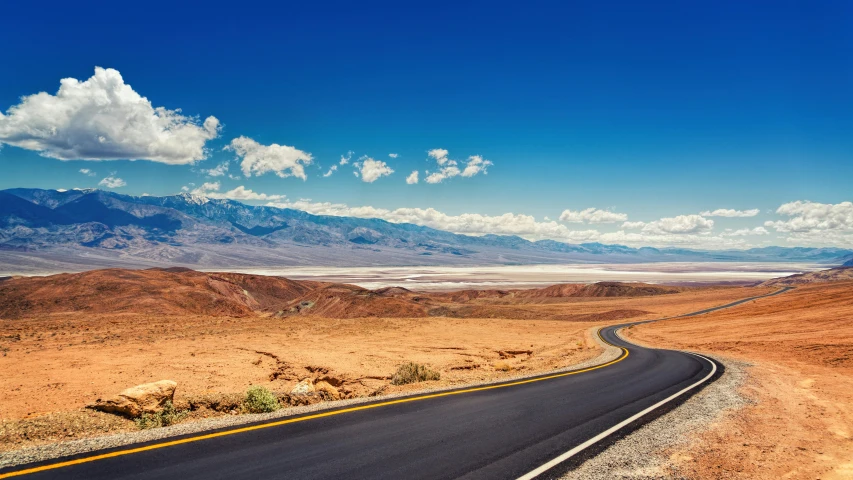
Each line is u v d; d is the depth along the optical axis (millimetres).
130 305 89000
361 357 31156
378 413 11438
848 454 9227
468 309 125000
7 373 22844
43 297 91312
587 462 8312
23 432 10250
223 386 21547
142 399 12172
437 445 9062
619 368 22203
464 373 22906
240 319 54625
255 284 160125
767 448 9453
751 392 15367
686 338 44344
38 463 7520
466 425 10547
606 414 11992
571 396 14383
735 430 10672
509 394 14406
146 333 39156
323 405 12266
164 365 26031
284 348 33719
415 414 11422
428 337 44812
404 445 9000
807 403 13656
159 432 9391
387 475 7473
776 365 22500
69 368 24547
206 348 32594
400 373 19047
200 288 111562
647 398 14281
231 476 7223
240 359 28969
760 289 154625
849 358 22906
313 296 123125
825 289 95938
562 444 9336
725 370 20969
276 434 9453
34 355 27969
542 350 39125
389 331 48125
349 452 8508
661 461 8516
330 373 24812
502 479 7406
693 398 14305
